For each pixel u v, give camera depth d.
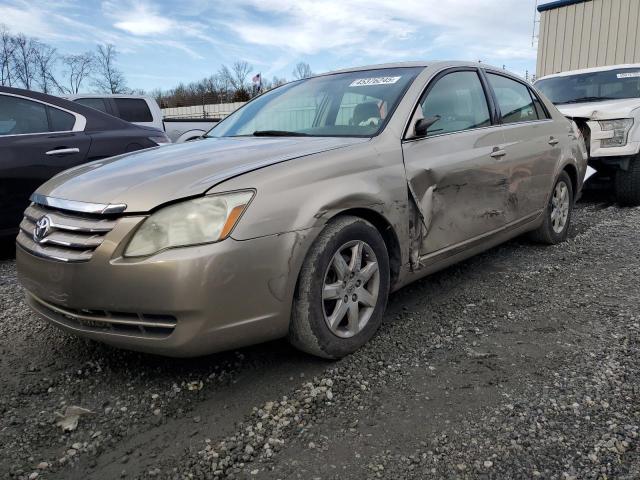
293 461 2.00
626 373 2.54
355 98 3.49
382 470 1.93
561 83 8.34
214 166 2.57
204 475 1.94
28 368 2.77
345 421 2.24
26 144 4.88
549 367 2.64
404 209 3.03
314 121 3.52
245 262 2.30
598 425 2.14
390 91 3.42
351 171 2.77
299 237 2.46
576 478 1.85
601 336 2.97
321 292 2.58
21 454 2.08
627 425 2.13
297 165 2.60
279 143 3.03
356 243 2.76
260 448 2.08
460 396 2.40
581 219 6.33
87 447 2.12
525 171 4.20
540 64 16.47
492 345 2.91
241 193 2.36
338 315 2.69
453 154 3.42
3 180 4.70
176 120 11.50
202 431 2.21
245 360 2.79
